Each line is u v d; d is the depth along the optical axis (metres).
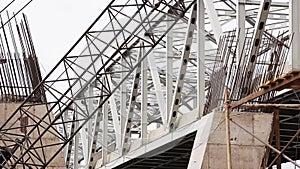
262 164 25.95
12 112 37.34
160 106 35.19
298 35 23.94
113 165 41.84
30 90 37.91
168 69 34.88
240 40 27.66
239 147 26.05
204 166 25.97
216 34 29.31
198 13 30.94
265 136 26.06
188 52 32.59
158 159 39.59
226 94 20.02
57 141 37.84
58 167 37.56
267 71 26.03
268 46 27.23
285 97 26.02
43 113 37.59
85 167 46.47
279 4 30.39
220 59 28.91
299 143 32.25
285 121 29.27
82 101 44.84
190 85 47.38
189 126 31.50
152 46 33.19
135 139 41.22
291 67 23.80
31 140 37.44
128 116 39.84
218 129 26.39
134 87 39.44
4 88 37.94
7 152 35.91
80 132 48.59
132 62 42.00
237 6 28.17
